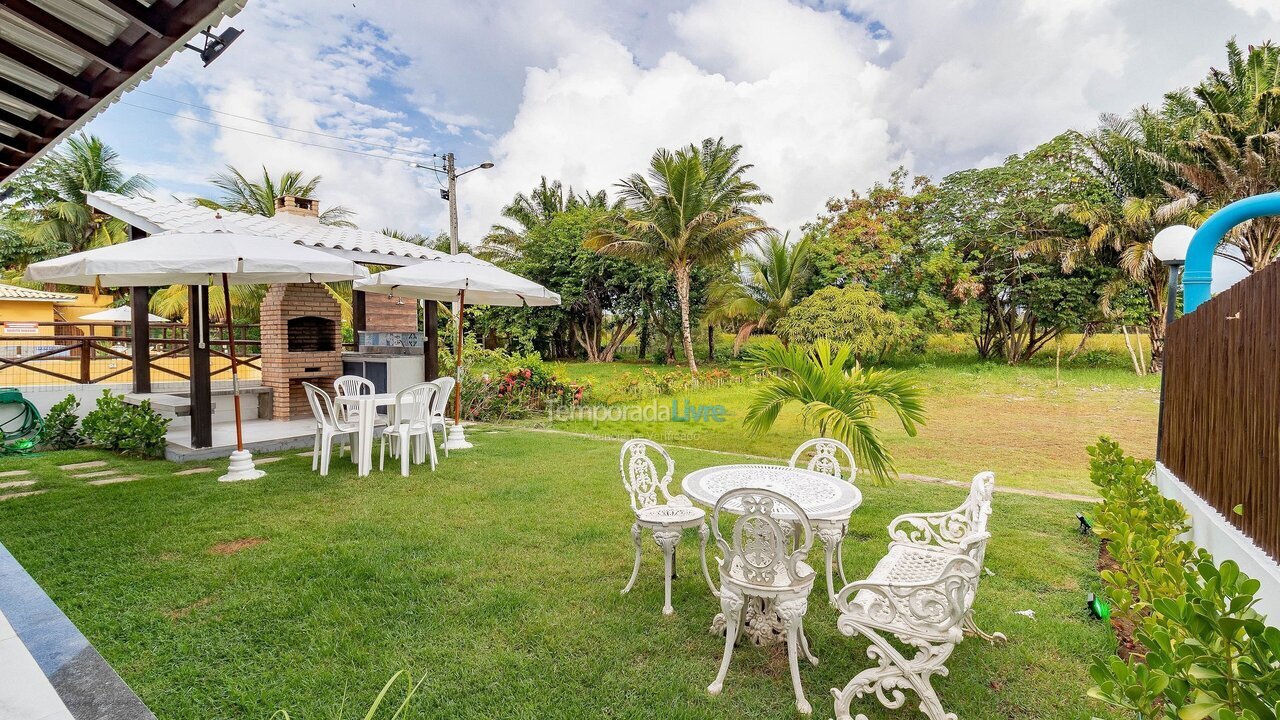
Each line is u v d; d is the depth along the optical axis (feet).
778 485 11.91
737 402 43.65
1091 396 46.16
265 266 18.07
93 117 11.48
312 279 22.99
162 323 37.01
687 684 8.91
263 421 29.53
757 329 75.00
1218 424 10.22
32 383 30.01
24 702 7.56
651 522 11.35
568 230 83.46
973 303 64.90
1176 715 4.93
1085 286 58.59
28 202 78.13
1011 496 19.74
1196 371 11.66
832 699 8.66
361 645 9.73
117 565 12.64
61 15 8.54
